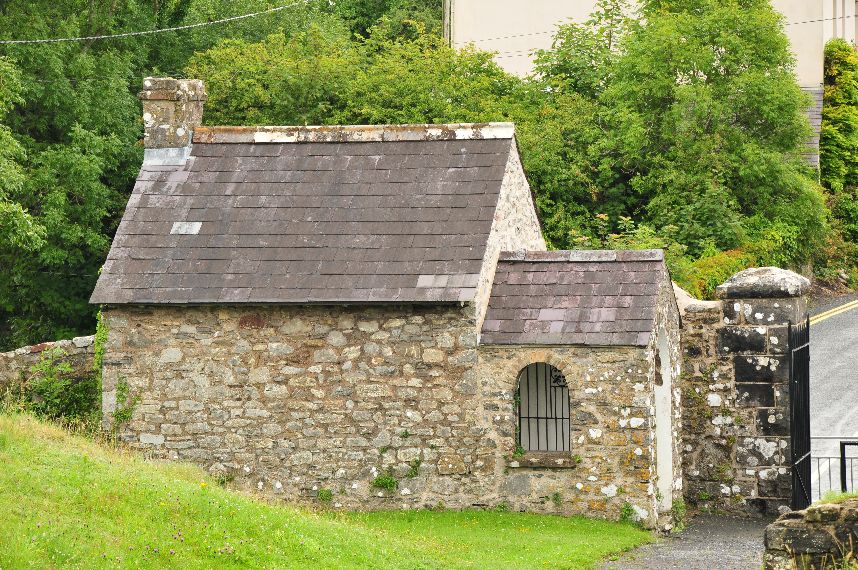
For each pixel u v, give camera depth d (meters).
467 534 22.91
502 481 25.34
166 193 27.94
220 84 47.72
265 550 17.25
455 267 25.58
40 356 29.23
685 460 28.62
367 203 27.06
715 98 45.97
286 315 26.05
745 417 28.22
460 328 25.42
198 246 26.89
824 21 61.06
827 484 28.98
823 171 58.78
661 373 26.89
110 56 45.97
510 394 25.31
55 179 42.81
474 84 47.47
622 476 24.89
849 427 32.56
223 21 54.16
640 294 25.61
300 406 25.92
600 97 48.84
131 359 26.48
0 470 17.62
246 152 28.45
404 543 20.50
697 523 27.20
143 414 26.38
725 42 46.06
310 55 49.69
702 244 43.56
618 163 46.56
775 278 28.14
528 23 55.84
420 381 25.56
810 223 48.09
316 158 28.08
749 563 21.28
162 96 28.69
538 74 52.72
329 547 18.36
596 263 26.41
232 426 26.14
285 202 27.41
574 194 46.75
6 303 45.09
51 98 44.06
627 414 24.91
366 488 25.67
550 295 26.00
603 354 25.03
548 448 26.34
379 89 47.59
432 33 55.94
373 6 71.50
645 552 22.55
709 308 28.50
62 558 15.14
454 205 26.66
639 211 47.12
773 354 28.08
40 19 44.69
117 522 16.92
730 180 46.44
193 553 16.52
